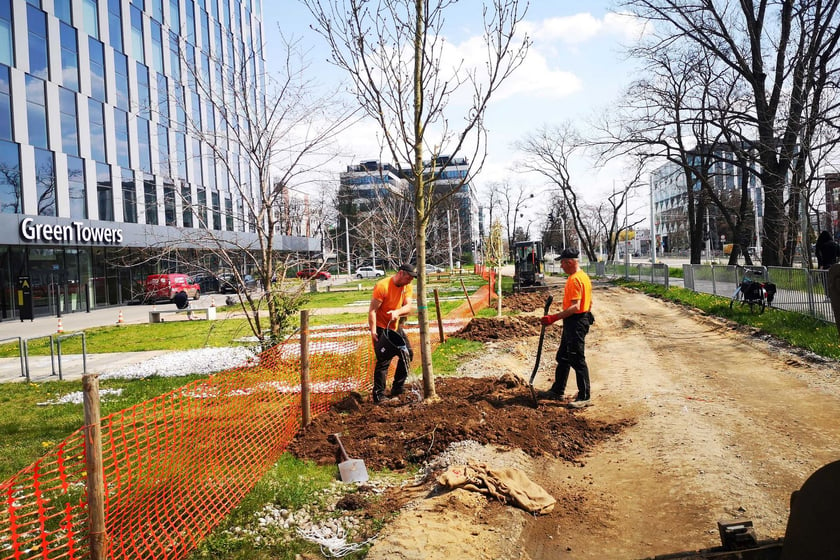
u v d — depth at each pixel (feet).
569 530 14.69
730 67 78.48
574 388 29.60
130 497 15.19
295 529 14.69
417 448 19.74
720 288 69.21
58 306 99.14
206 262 42.14
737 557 7.93
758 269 56.49
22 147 94.22
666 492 16.51
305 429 22.03
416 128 23.59
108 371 41.63
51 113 99.40
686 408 24.45
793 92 63.98
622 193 165.17
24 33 94.63
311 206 62.59
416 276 25.03
